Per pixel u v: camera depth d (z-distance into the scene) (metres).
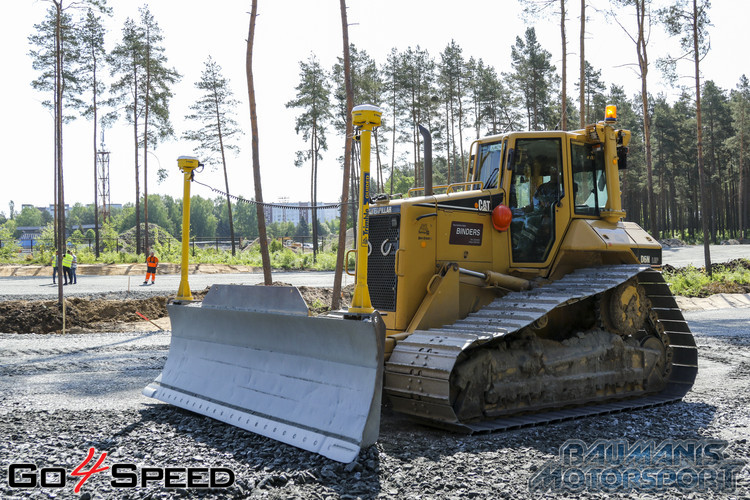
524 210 7.40
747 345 12.09
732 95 67.94
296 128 43.81
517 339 6.76
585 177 7.71
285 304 5.77
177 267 37.16
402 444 5.42
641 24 27.12
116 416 6.40
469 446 5.37
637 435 5.84
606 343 7.38
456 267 6.70
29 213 166.12
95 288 25.16
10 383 8.26
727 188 78.38
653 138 68.94
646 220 79.94
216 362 6.74
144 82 41.19
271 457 4.99
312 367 5.62
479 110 50.75
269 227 147.00
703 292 23.31
